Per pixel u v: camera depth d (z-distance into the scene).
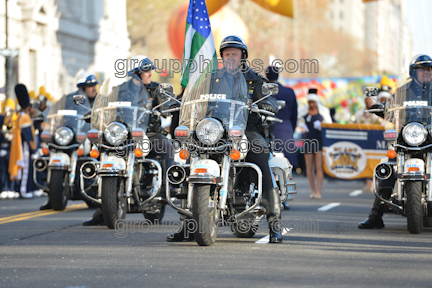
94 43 75.00
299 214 19.95
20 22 62.28
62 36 68.69
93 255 11.99
